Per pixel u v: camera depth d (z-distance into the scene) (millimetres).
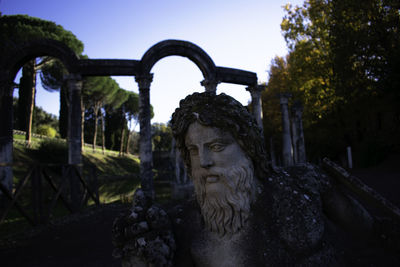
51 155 20094
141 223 852
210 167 893
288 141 15391
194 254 908
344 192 1092
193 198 1059
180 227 963
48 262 4195
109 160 32750
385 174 10750
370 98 16344
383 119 17656
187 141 952
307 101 19250
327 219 1061
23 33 18703
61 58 10945
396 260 1042
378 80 14422
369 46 14273
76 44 22672
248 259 847
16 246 5078
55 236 5715
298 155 16000
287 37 19344
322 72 17672
